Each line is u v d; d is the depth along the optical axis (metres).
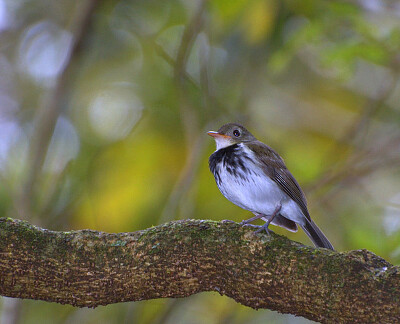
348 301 5.83
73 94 13.80
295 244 6.23
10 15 14.91
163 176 13.29
